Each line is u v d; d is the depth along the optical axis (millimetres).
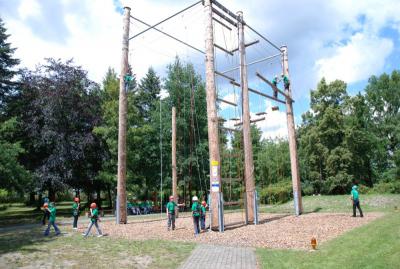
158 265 8500
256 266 8062
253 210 16844
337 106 42125
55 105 30484
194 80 41000
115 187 33250
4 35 33750
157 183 40031
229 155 17031
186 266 8305
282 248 10172
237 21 18516
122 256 9625
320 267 7480
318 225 15000
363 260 7812
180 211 34781
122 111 20031
